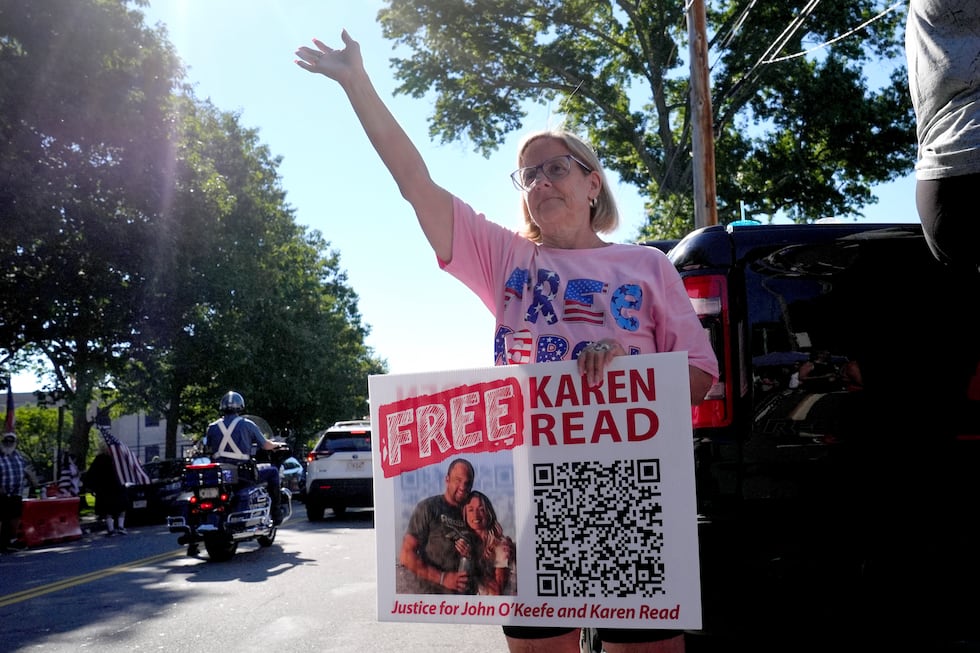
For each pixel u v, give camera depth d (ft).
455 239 7.41
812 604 11.44
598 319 6.91
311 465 54.24
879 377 12.00
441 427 6.81
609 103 84.64
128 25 64.08
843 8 76.07
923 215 7.96
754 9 78.64
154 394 97.40
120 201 68.59
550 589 6.46
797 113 82.17
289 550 34.99
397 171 7.30
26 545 46.16
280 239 125.59
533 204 7.46
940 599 11.36
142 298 71.92
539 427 6.56
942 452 11.75
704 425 12.08
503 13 78.54
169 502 62.08
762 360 12.17
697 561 6.16
